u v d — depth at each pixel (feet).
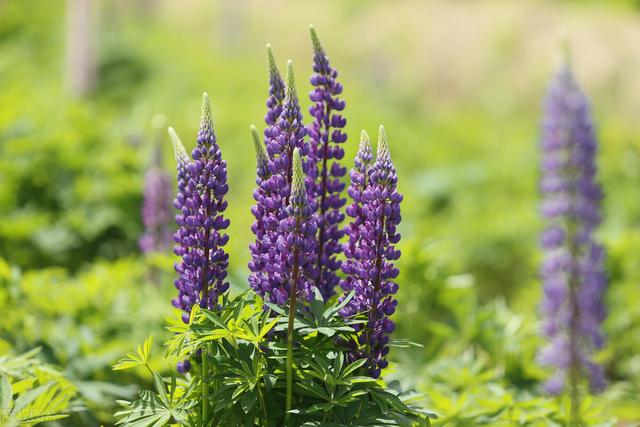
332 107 13.75
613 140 48.62
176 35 112.16
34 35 84.94
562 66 19.57
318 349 12.30
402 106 94.12
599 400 19.08
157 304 21.61
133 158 33.76
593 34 109.09
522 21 116.06
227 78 80.07
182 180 12.92
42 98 50.98
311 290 12.47
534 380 19.83
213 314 11.65
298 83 79.71
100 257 29.81
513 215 38.27
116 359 18.54
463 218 41.39
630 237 28.81
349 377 11.89
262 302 12.75
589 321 17.80
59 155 32.04
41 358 17.49
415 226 37.83
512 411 16.08
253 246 12.75
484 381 18.66
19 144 31.65
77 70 65.16
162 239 26.21
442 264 25.44
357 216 12.72
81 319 20.53
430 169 56.95
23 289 20.39
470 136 74.64
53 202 31.27
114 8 103.96
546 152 19.21
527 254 35.27
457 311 23.15
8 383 13.02
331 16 128.36
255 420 12.63
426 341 24.26
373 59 111.14
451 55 112.27
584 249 18.33
